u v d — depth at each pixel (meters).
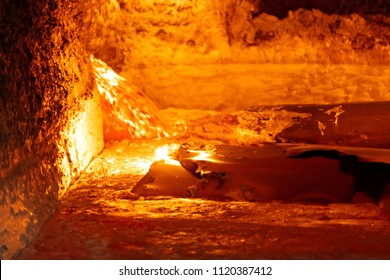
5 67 4.50
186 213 5.07
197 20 9.53
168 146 7.35
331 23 9.83
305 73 9.61
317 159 6.03
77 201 5.42
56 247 4.34
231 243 4.40
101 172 6.38
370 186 5.49
